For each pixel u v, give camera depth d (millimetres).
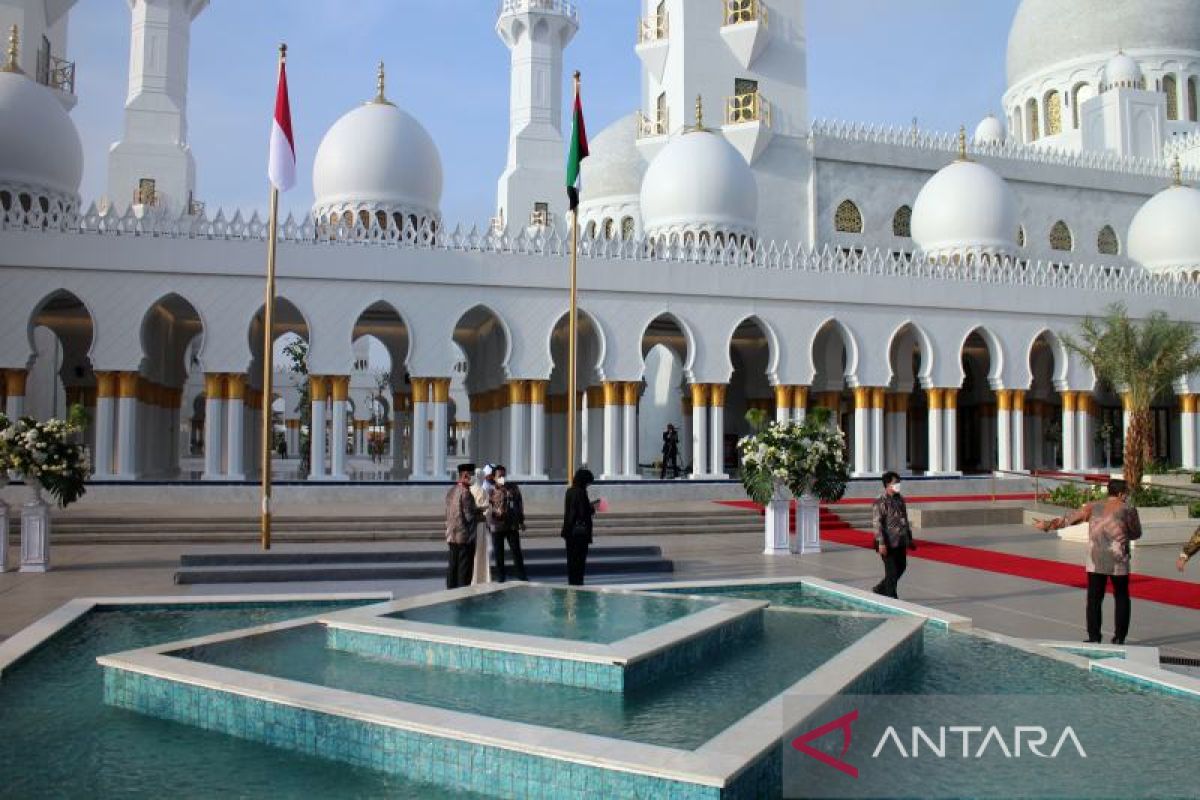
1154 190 45375
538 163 42688
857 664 7344
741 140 37594
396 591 13922
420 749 6066
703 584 12703
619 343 28734
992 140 48156
